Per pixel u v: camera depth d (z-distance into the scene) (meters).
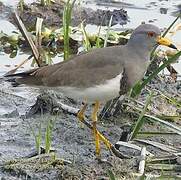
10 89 15.05
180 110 14.38
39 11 19.88
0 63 16.53
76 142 12.49
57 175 11.15
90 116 13.84
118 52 11.91
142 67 12.10
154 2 21.25
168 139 12.94
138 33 12.02
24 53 17.39
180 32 18.33
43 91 14.23
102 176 11.16
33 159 11.52
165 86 15.34
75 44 17.94
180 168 11.45
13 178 11.09
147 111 13.88
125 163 11.60
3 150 11.97
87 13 19.89
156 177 10.88
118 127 13.37
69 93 11.91
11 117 13.50
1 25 18.91
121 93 11.98
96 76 11.65
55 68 11.88
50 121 13.01
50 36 17.98
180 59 17.23
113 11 19.97
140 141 12.33
